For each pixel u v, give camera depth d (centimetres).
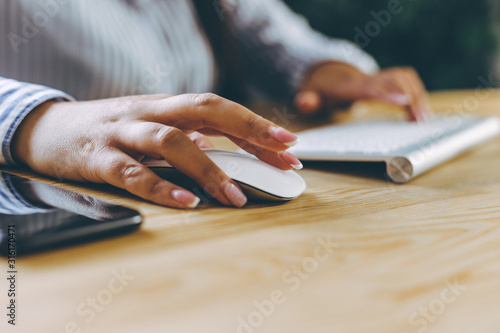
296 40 122
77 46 72
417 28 195
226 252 26
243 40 119
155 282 22
